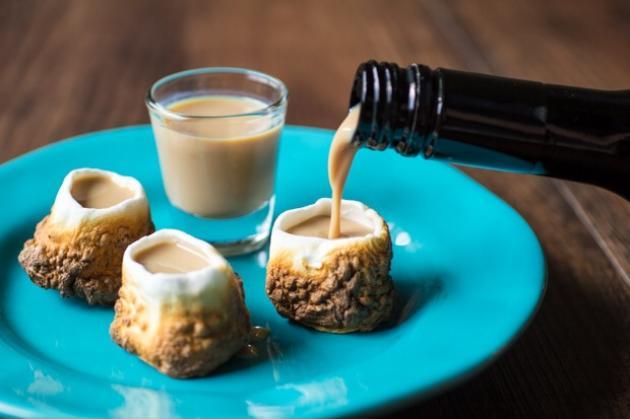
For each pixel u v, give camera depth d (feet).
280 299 1.21
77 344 1.18
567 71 1.86
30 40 1.97
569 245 1.40
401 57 1.92
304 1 2.23
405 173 1.45
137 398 1.07
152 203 1.46
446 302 1.21
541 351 1.21
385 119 1.09
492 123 1.08
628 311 1.27
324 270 1.18
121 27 2.04
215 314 1.12
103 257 1.23
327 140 1.53
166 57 1.91
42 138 1.63
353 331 1.20
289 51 1.95
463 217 1.36
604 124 1.09
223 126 1.36
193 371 1.12
